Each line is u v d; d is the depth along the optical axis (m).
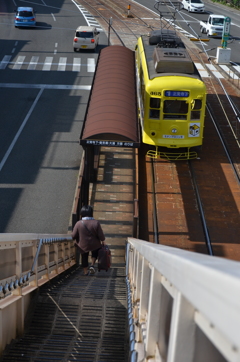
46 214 17.89
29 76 34.31
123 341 6.84
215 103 30.47
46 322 7.41
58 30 48.09
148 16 57.12
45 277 8.88
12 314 6.30
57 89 31.77
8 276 5.84
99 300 8.23
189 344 1.44
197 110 21.58
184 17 57.94
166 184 20.81
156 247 2.75
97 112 17.84
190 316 1.44
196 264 1.22
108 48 25.91
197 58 40.75
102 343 6.74
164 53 22.33
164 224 18.12
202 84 21.30
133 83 21.30
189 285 1.28
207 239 17.30
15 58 38.44
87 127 16.94
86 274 10.16
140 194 19.97
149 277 3.49
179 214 18.75
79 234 9.86
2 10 56.81
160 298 2.42
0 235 4.86
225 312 0.96
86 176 18.03
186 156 23.05
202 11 60.66
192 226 18.06
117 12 58.44
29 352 6.06
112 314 7.80
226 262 1.21
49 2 63.00
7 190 19.33
